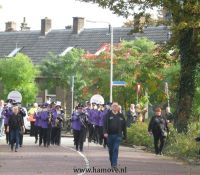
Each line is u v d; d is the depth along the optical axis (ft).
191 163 84.48
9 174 63.31
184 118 109.19
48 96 241.76
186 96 109.50
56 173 65.10
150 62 117.60
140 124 128.67
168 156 96.12
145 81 172.76
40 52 271.28
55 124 115.85
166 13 107.76
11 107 114.83
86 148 109.91
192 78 109.40
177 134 104.37
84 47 262.47
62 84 226.58
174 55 117.60
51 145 116.88
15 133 97.45
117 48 179.73
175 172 71.36
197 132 107.14
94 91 186.91
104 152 99.60
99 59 183.52
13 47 281.54
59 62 227.20
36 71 233.76
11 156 87.45
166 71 166.61
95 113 127.03
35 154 92.02
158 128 98.58
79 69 196.13
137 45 180.14
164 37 244.83
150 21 108.88
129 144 123.85
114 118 72.23
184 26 99.25
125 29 257.96
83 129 101.65
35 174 63.62
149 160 87.56
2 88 236.84
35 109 145.07
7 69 228.63
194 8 99.76
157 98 171.83
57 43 270.67
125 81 173.37
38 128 115.75
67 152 98.02
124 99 176.86
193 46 107.24
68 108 228.63
